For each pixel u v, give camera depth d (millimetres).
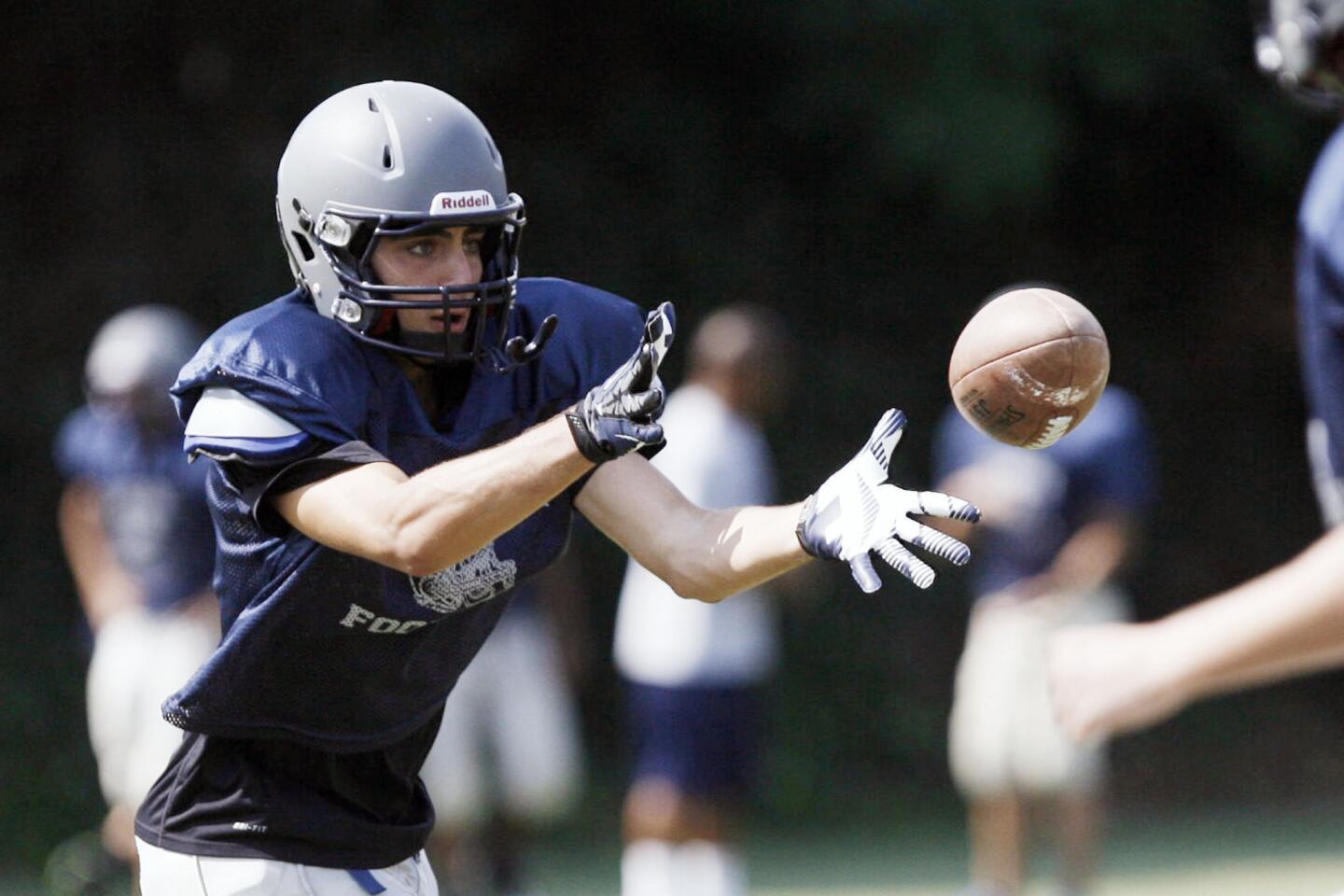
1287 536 56062
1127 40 48094
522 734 29516
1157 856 37875
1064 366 10898
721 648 27312
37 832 39250
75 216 46094
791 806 44625
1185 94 51062
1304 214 9312
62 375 44719
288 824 12328
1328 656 8625
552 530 12297
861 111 47688
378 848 12594
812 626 48031
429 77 47812
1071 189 55500
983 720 29797
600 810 43219
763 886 34469
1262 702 51531
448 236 11625
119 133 46500
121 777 27000
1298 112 51844
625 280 49906
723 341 27938
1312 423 9766
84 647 42031
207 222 46344
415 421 11680
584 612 46344
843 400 51438
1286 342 57000
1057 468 29719
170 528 26734
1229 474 56281
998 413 11070
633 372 10141
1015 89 47031
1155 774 48594
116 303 45375
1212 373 56938
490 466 10359
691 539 11891
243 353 11352
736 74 51438
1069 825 29656
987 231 54406
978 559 31328
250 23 46844
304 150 11688
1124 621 30406
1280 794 49094
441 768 29047
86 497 28141
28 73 46281
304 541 11391
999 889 29641
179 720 12289
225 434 11172
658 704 27375
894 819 45219
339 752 12289
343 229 11461
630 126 50719
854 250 53031
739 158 51812
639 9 50281
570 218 49781
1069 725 9047
